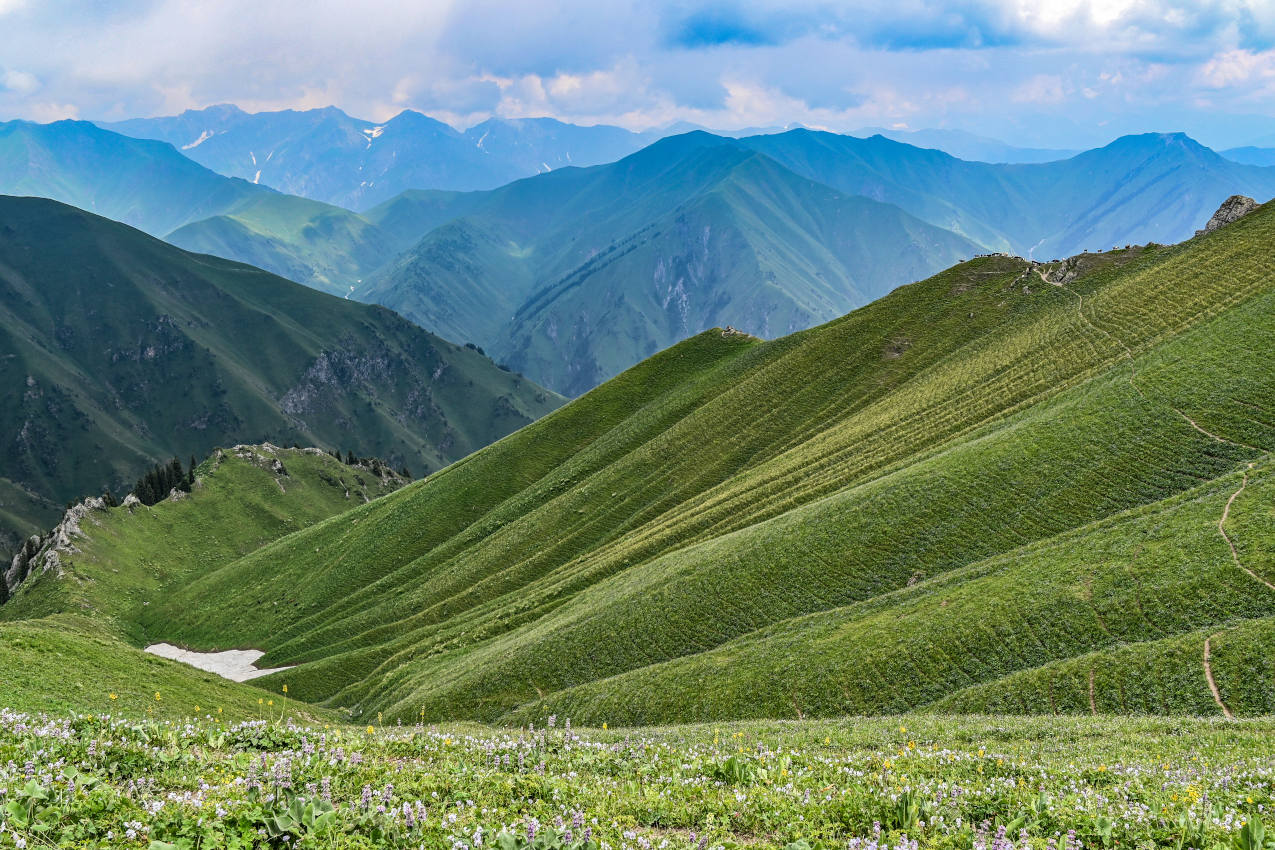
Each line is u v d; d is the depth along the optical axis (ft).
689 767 54.34
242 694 187.01
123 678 152.05
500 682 241.96
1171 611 149.89
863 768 61.36
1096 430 242.78
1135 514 197.57
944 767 62.85
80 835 34.68
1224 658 129.08
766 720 160.56
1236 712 117.80
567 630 254.68
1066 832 42.29
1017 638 161.38
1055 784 57.11
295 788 43.29
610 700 202.80
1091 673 139.44
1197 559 159.94
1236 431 218.59
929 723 120.37
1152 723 103.09
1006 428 283.18
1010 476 237.66
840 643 185.47
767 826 43.42
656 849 38.68
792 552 245.45
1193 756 76.33
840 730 121.08
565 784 48.75
